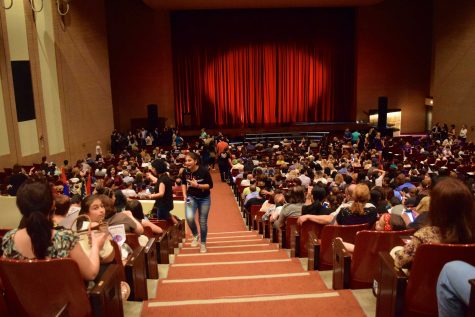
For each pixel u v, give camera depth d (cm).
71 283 254
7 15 1474
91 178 1245
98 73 2089
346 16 2630
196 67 2670
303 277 449
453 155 1717
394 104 2694
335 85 2705
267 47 2661
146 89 2595
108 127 2183
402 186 918
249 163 1499
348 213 467
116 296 301
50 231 252
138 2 2523
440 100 2431
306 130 2575
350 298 371
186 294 420
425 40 2642
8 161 1461
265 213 851
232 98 2719
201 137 2222
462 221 247
